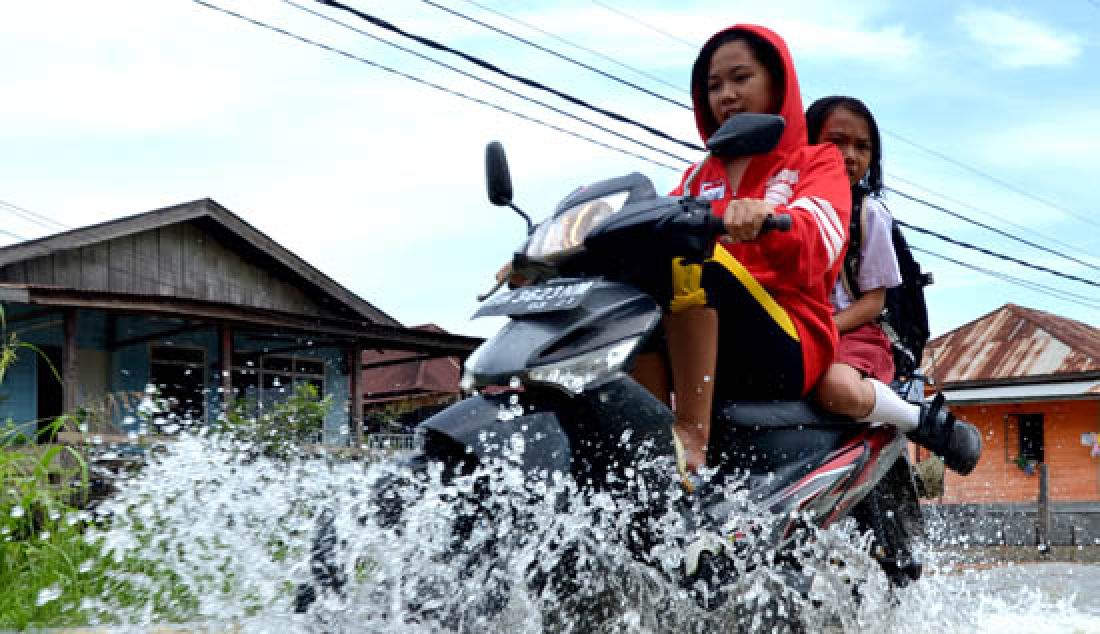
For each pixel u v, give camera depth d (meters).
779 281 3.39
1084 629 4.30
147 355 18.11
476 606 2.73
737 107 3.71
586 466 2.86
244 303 20.39
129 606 3.53
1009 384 25.64
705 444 3.15
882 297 4.24
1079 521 14.32
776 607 3.14
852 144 4.64
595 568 2.80
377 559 2.82
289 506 3.08
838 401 3.51
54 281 17.95
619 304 2.96
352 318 21.58
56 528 4.40
